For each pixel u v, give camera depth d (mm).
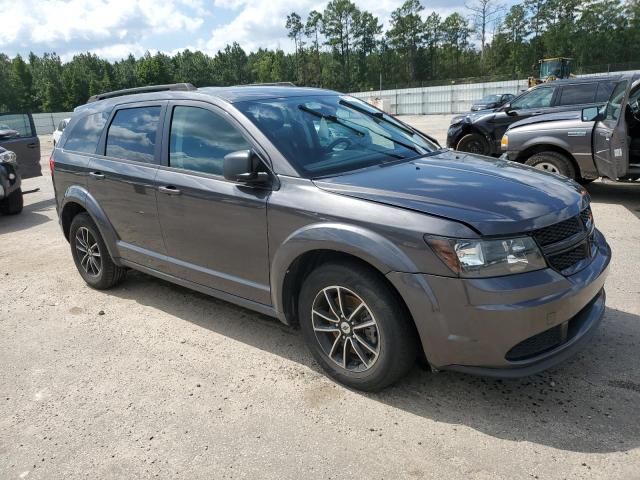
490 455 2631
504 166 3600
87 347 4035
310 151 3504
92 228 4918
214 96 3877
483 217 2705
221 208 3607
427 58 108000
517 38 93250
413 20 106812
